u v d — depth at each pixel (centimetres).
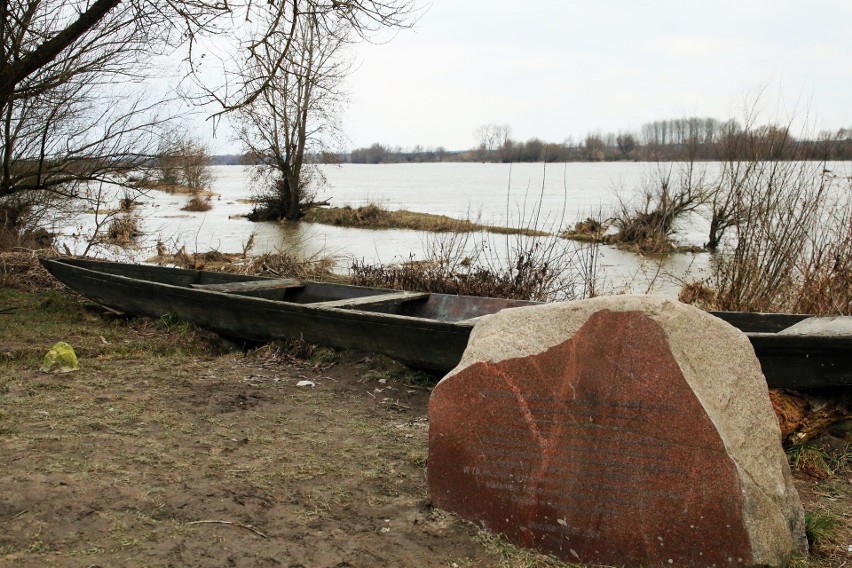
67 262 1038
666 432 337
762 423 347
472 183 7400
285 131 2972
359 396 609
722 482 327
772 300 897
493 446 369
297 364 701
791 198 917
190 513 369
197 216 3331
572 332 357
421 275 1116
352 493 408
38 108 1229
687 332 345
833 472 488
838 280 816
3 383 577
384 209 3203
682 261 1883
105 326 850
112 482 394
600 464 347
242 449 468
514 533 361
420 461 459
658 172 3014
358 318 673
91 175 1306
